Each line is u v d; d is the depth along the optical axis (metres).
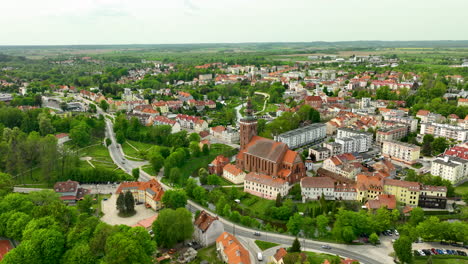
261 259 182.50
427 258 183.12
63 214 192.88
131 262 155.88
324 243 199.12
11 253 161.12
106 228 171.75
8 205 199.75
